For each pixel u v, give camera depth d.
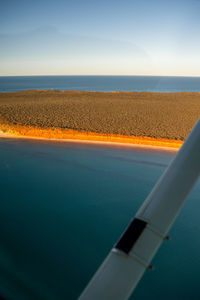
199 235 7.14
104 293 1.33
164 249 6.46
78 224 7.23
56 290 4.74
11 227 6.83
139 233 1.40
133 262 1.36
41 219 7.31
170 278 5.44
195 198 9.73
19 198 8.57
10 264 5.37
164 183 1.49
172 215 1.43
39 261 5.54
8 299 4.39
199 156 1.45
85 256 5.84
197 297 4.95
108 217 7.75
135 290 5.16
